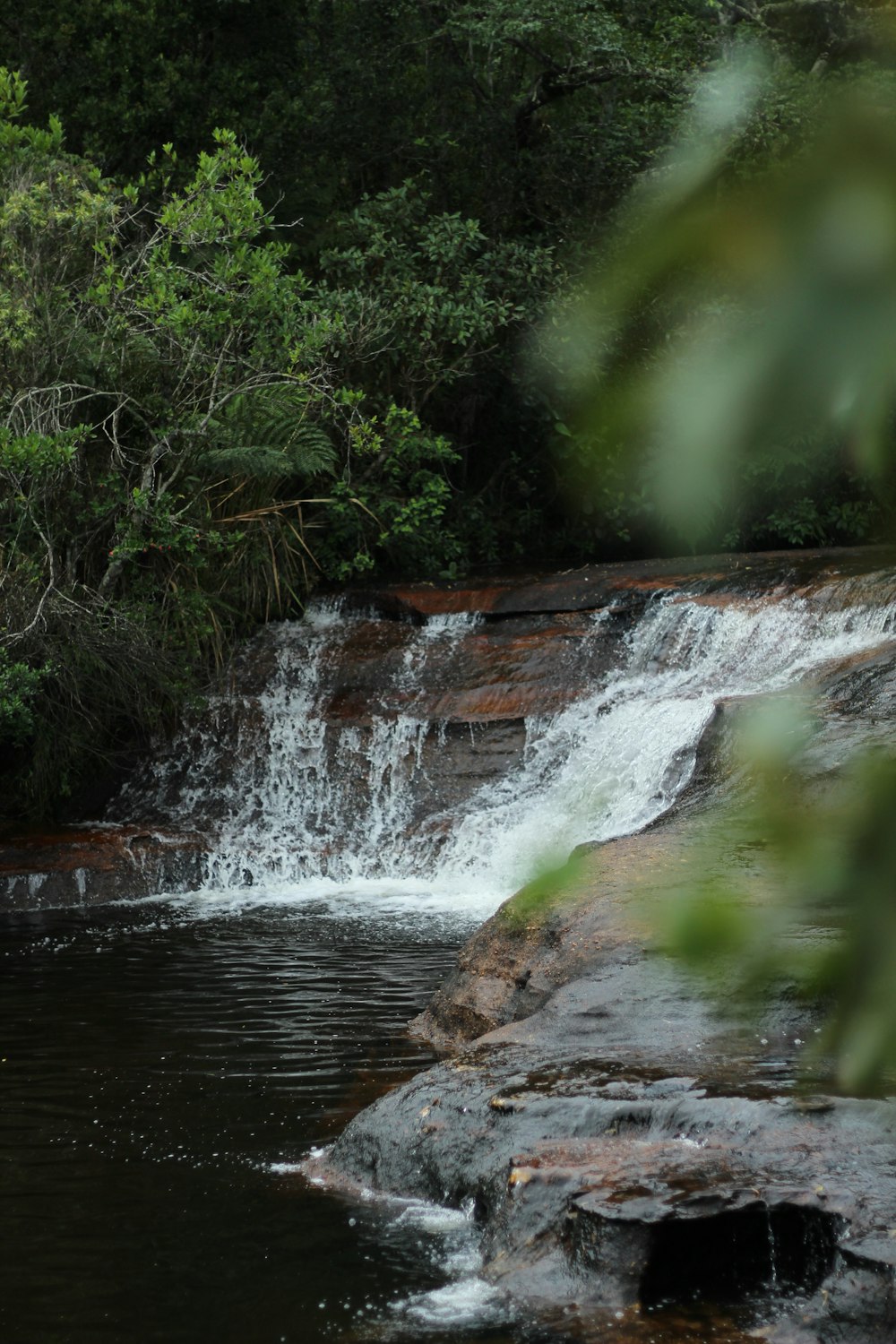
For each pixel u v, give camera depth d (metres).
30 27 23.67
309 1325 4.79
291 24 25.39
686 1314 4.65
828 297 0.74
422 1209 5.93
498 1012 8.48
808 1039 0.91
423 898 14.63
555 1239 5.07
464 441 25.77
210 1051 8.75
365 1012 9.69
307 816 17.20
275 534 20.73
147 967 11.45
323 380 20.55
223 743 17.98
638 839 9.95
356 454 22.77
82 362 17.25
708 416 0.77
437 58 26.59
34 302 16.67
